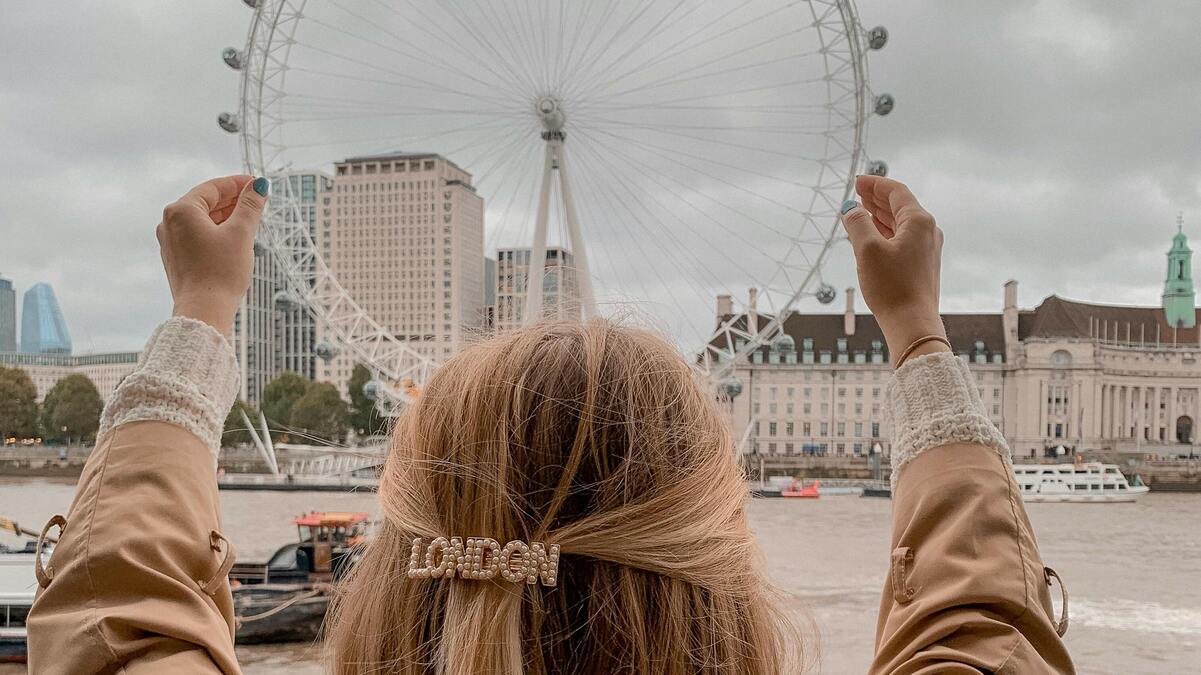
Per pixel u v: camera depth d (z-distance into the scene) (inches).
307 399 4247.0
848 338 4864.7
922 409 80.7
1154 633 1033.5
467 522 64.1
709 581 62.2
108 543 69.4
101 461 76.5
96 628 64.0
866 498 3053.6
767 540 1740.9
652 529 62.3
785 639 69.5
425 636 64.9
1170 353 4835.1
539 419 66.4
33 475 3255.4
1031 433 4685.0
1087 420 4677.7
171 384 79.8
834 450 4783.5
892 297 86.7
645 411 66.9
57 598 68.2
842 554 1558.8
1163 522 2139.5
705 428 69.8
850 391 4798.2
